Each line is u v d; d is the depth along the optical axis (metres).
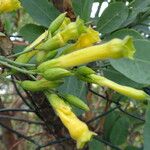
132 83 0.15
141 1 0.16
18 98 0.31
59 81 0.13
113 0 0.18
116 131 0.20
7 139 0.28
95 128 0.22
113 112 0.20
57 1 0.17
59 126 0.18
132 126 0.24
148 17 0.18
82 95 0.15
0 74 0.13
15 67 0.13
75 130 0.12
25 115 0.31
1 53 0.16
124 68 0.13
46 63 0.13
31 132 0.30
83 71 0.13
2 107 0.24
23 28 0.16
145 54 0.13
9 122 0.26
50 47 0.13
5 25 0.18
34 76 0.14
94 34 0.13
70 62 0.13
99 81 0.13
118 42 0.12
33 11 0.16
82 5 0.16
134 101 0.21
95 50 0.12
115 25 0.15
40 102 0.17
